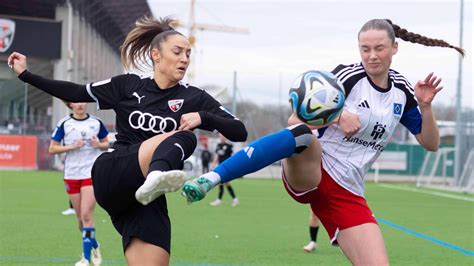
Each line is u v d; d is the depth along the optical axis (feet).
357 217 19.43
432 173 128.36
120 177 17.62
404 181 148.05
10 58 18.94
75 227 46.32
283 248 38.81
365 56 19.25
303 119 18.12
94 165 18.35
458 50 22.03
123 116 18.89
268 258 34.99
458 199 90.43
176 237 42.68
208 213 60.23
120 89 19.04
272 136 17.69
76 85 19.17
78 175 34.58
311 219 37.58
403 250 39.81
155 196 16.12
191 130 18.13
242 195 86.38
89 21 187.32
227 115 18.93
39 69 156.15
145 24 20.03
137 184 17.56
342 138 19.88
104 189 17.94
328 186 19.61
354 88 19.61
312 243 37.70
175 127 18.75
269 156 17.47
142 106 18.75
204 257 34.73
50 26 144.46
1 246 36.99
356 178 19.83
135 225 18.13
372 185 127.95
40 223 48.47
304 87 17.94
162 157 16.71
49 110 144.56
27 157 129.18
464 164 116.26
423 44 21.26
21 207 60.75
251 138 150.82
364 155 20.03
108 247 37.47
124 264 32.09
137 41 20.21
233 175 17.17
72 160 34.81
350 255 19.45
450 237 46.83
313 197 19.84
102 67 220.43
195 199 16.52
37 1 152.97
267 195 86.84
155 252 18.06
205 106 19.07
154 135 18.74
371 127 19.67
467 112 115.75
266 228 49.11
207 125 18.16
